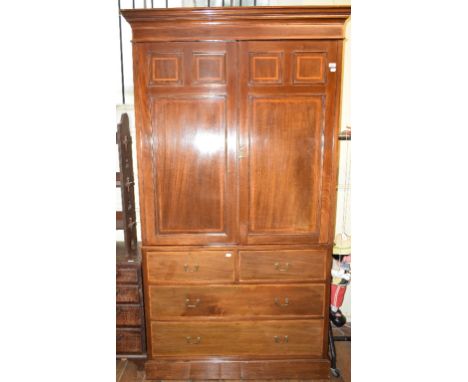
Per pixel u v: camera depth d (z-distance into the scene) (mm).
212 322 1827
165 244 1777
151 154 1709
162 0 2123
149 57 1634
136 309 1871
